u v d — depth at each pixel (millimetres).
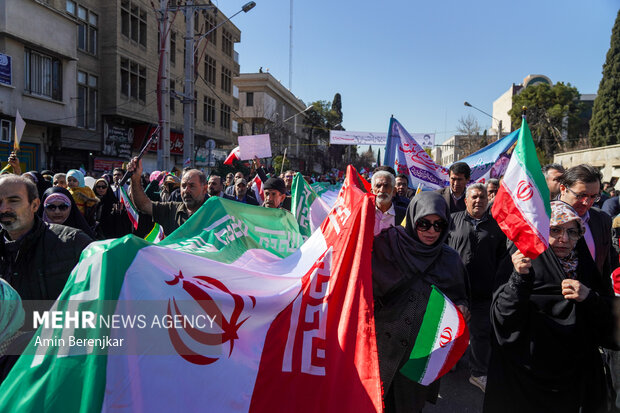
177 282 2117
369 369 2297
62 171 20391
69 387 1785
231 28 37406
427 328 2688
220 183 7055
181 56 29562
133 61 24234
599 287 2902
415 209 2830
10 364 2104
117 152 24078
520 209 2670
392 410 2816
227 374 2135
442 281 2805
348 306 2445
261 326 2318
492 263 4516
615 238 4449
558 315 2707
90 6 22000
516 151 2762
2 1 15992
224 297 2217
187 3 16078
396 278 2777
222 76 36312
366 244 2520
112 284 1943
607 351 3096
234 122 53656
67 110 19562
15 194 2703
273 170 22031
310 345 2369
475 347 4422
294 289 2482
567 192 3428
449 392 4301
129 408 1848
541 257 2770
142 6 24938
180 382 2002
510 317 2730
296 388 2268
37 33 17500
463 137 54688
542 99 49094
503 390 2869
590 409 2799
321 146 71562
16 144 6703
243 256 3193
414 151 8305
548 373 2719
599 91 39000
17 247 2799
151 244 2164
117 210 6883
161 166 14664
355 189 2795
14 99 16828
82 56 21578
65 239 2846
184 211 4879
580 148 46625
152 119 26031
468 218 4688
